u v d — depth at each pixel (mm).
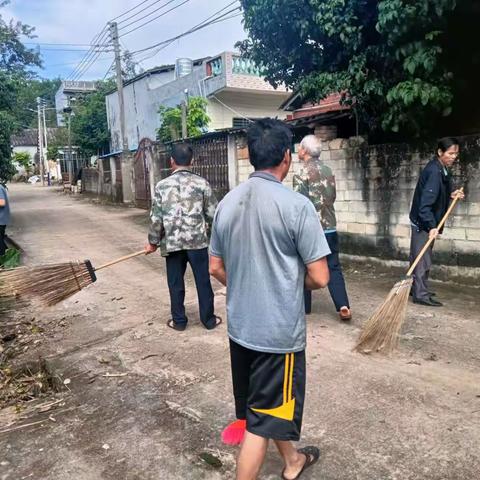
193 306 5352
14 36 19844
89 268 3816
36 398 3527
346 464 2504
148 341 4383
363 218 6566
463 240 5457
